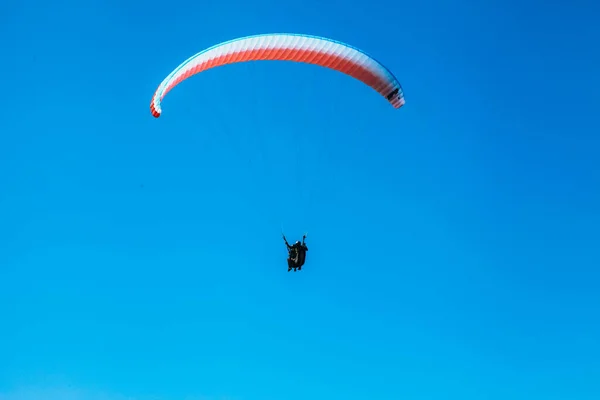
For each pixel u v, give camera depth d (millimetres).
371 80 41906
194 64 41188
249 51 40938
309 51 41156
